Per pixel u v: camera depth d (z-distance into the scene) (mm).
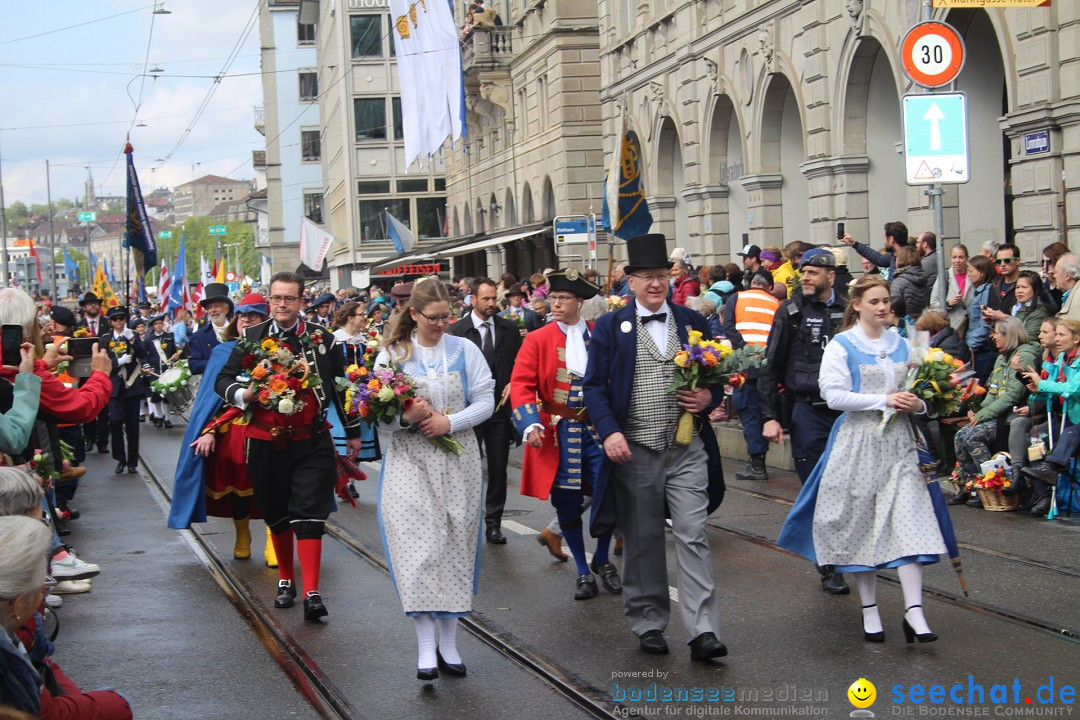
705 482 6820
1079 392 9875
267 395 7988
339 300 26906
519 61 41875
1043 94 15734
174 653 7402
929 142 11500
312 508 8062
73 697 4406
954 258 13484
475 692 6402
